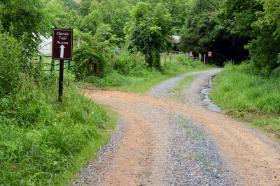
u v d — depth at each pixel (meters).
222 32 62.81
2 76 11.65
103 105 18.56
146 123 15.23
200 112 19.03
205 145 12.34
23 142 8.88
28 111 10.95
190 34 66.81
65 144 9.60
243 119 17.97
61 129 10.07
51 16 16.25
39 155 8.60
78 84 24.33
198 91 27.62
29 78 12.66
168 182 8.86
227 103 21.88
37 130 10.06
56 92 13.52
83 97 14.87
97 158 10.16
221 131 14.79
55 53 12.86
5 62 11.83
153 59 36.72
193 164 10.27
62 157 9.12
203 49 65.88
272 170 10.30
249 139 13.81
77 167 9.12
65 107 12.69
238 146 12.65
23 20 15.34
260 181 9.40
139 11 37.59
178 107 20.05
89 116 13.17
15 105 11.10
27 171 8.04
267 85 22.86
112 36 30.70
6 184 7.28
